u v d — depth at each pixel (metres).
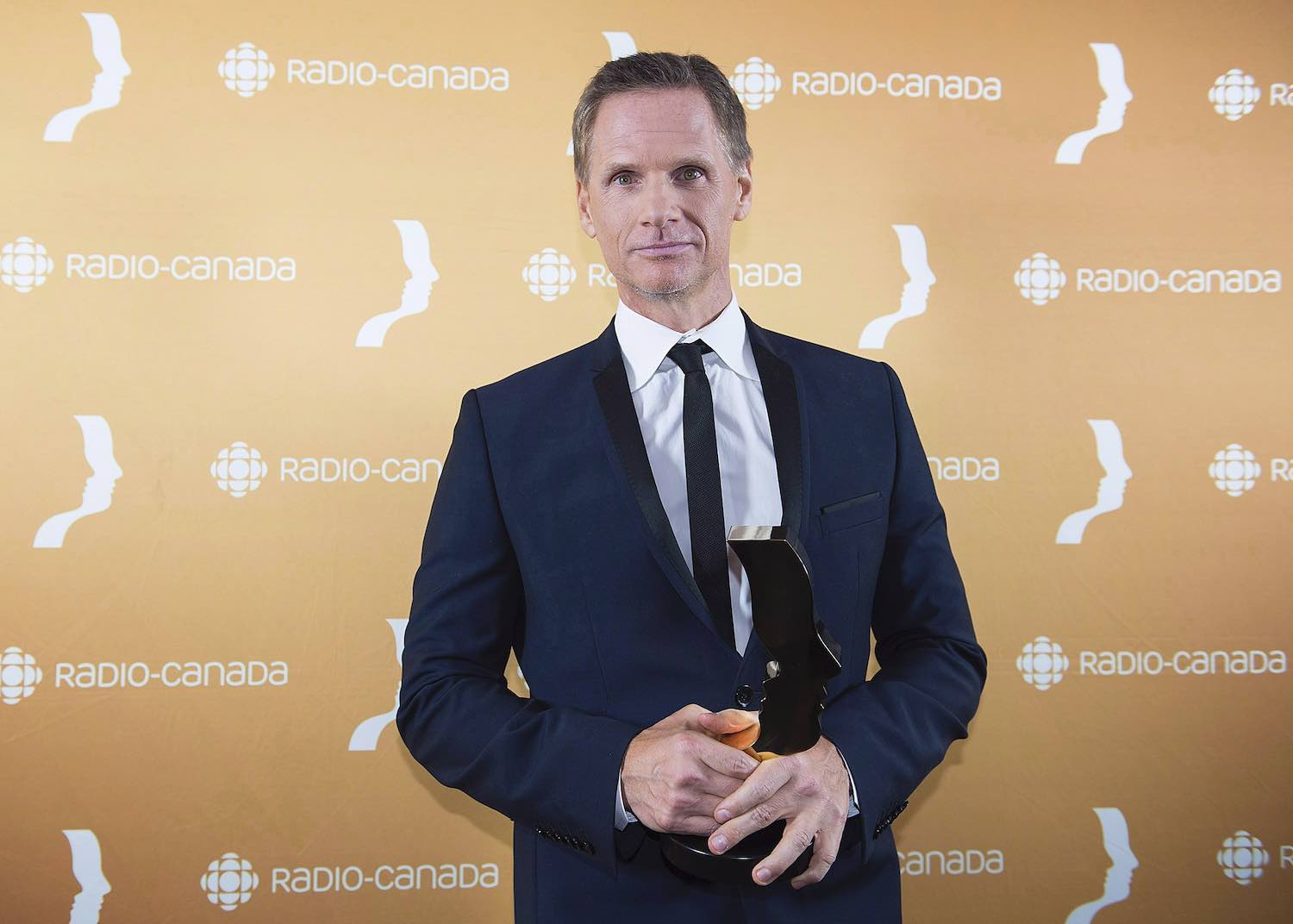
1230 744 1.64
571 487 1.03
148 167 1.56
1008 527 1.64
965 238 1.65
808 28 1.65
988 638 1.63
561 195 1.62
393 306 1.59
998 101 1.66
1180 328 1.66
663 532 0.99
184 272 1.56
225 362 1.57
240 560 1.56
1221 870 1.63
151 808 1.54
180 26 1.58
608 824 0.87
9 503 1.53
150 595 1.54
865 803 0.88
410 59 1.61
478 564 1.05
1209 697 1.64
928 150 1.65
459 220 1.61
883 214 1.65
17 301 1.54
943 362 1.64
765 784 0.82
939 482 1.64
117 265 1.55
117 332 1.55
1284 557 1.65
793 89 1.65
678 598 0.98
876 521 1.05
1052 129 1.66
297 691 1.56
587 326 1.62
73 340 1.54
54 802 1.52
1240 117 1.67
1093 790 1.63
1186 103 1.67
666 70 1.05
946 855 1.62
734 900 0.95
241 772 1.55
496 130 1.62
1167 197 1.66
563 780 0.89
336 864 1.56
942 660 1.02
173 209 1.56
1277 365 1.65
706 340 1.09
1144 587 1.64
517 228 1.61
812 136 1.65
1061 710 1.64
